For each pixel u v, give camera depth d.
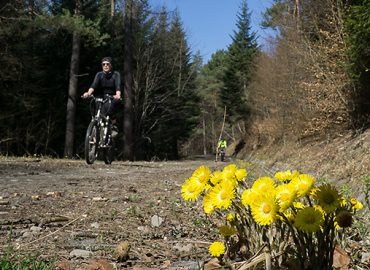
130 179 7.31
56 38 25.86
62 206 4.07
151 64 34.28
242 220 1.74
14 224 3.19
